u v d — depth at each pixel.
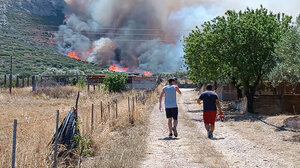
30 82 52.62
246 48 18.75
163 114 18.64
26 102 23.89
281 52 13.36
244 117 16.78
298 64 12.20
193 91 58.06
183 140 9.66
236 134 10.92
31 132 7.39
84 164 6.70
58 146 6.70
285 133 10.82
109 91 31.75
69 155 6.98
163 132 11.62
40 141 6.50
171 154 7.72
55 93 29.41
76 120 7.80
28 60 123.44
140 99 22.05
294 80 16.39
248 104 19.50
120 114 13.60
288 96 20.02
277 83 17.05
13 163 4.90
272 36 18.22
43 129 7.35
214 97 10.20
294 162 6.68
